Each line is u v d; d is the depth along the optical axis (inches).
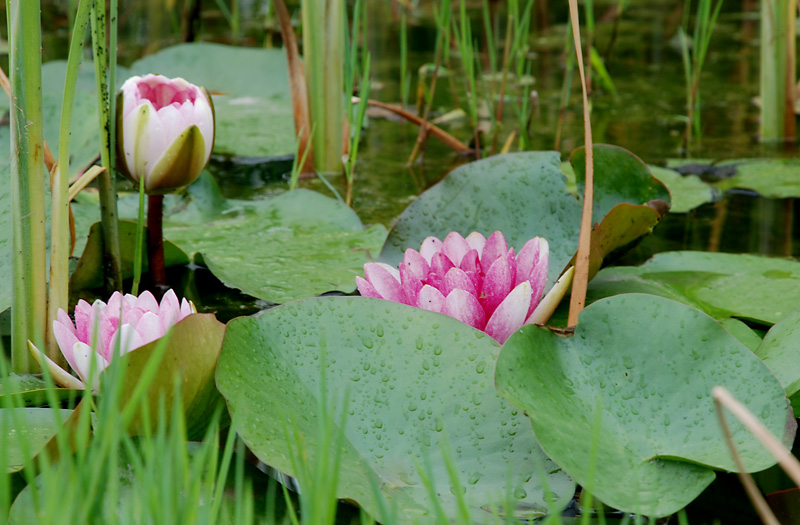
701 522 74.1
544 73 131.0
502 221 83.2
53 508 70.9
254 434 73.8
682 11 179.6
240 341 75.4
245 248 84.4
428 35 156.3
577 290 77.8
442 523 71.6
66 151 77.5
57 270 77.5
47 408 75.7
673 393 75.1
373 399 75.2
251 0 188.2
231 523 72.9
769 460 73.6
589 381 75.3
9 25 76.4
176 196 88.3
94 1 78.7
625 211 80.2
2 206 80.4
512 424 74.9
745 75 129.0
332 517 71.4
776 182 91.6
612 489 73.2
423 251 79.3
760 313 79.9
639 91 120.2
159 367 74.0
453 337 76.1
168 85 81.7
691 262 83.4
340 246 84.5
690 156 95.7
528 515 73.3
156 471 73.1
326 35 93.1
